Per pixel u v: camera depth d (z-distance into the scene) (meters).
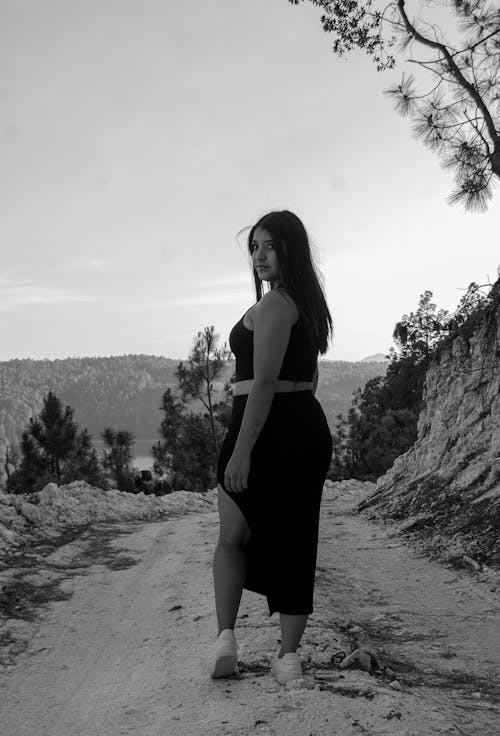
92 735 2.25
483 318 10.66
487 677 3.27
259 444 2.47
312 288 2.60
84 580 4.95
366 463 29.81
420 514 9.06
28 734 2.35
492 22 10.36
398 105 10.48
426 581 5.88
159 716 2.32
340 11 11.48
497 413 9.62
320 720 2.13
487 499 7.87
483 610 4.81
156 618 3.88
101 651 3.35
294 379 2.52
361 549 7.69
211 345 26.97
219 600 2.60
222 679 2.61
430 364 12.83
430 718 2.25
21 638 3.56
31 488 22.27
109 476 24.22
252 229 2.71
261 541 2.51
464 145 10.34
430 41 10.73
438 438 11.10
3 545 5.88
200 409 27.03
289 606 2.52
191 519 9.39
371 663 3.10
